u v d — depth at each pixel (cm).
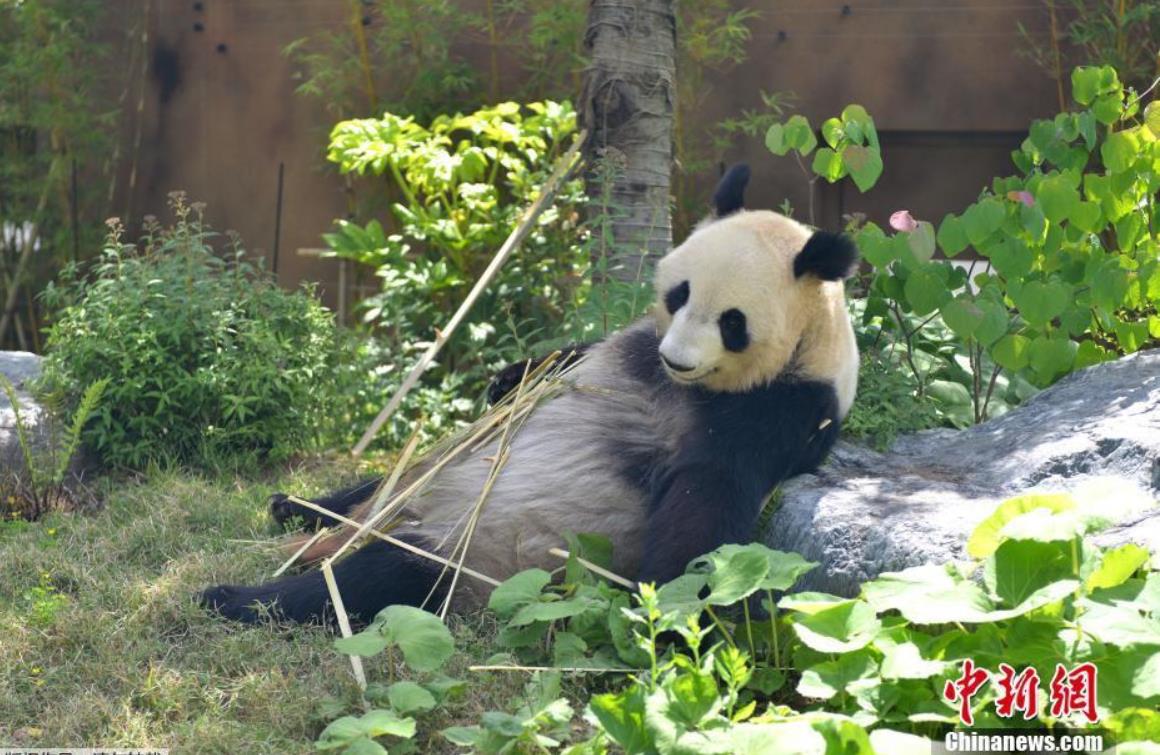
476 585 447
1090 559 362
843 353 458
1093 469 454
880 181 934
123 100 1011
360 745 335
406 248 839
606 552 440
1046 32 885
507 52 948
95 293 684
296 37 985
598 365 491
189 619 437
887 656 344
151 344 656
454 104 944
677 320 429
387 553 445
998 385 641
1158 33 851
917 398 597
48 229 995
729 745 319
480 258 840
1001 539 372
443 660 369
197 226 736
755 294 423
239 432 657
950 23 898
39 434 643
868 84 912
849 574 424
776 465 443
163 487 593
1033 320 553
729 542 419
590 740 342
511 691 391
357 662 390
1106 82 581
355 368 755
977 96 899
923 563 403
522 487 452
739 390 441
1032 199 554
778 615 422
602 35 700
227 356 659
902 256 564
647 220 700
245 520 557
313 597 438
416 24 919
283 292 728
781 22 919
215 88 1005
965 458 513
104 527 543
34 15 952
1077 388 535
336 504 536
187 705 384
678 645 410
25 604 453
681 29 901
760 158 927
